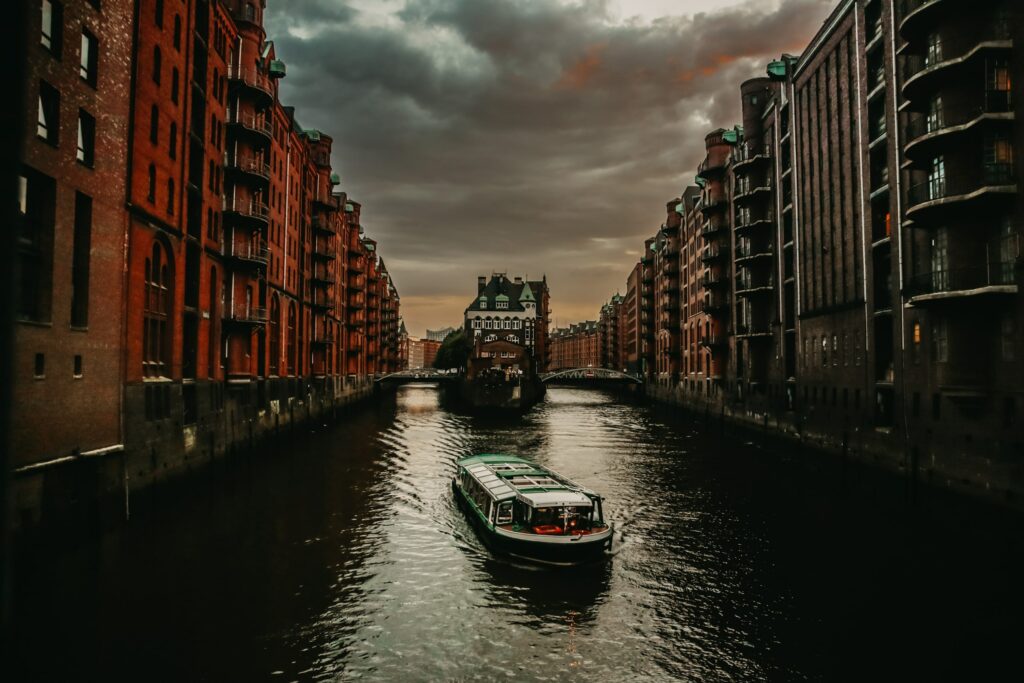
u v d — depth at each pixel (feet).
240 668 45.91
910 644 49.98
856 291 119.24
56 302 66.54
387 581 61.82
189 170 104.37
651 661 47.98
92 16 74.13
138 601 55.62
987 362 80.28
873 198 112.68
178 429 96.17
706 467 121.08
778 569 65.26
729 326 198.90
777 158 162.09
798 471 116.88
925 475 93.35
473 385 253.24
